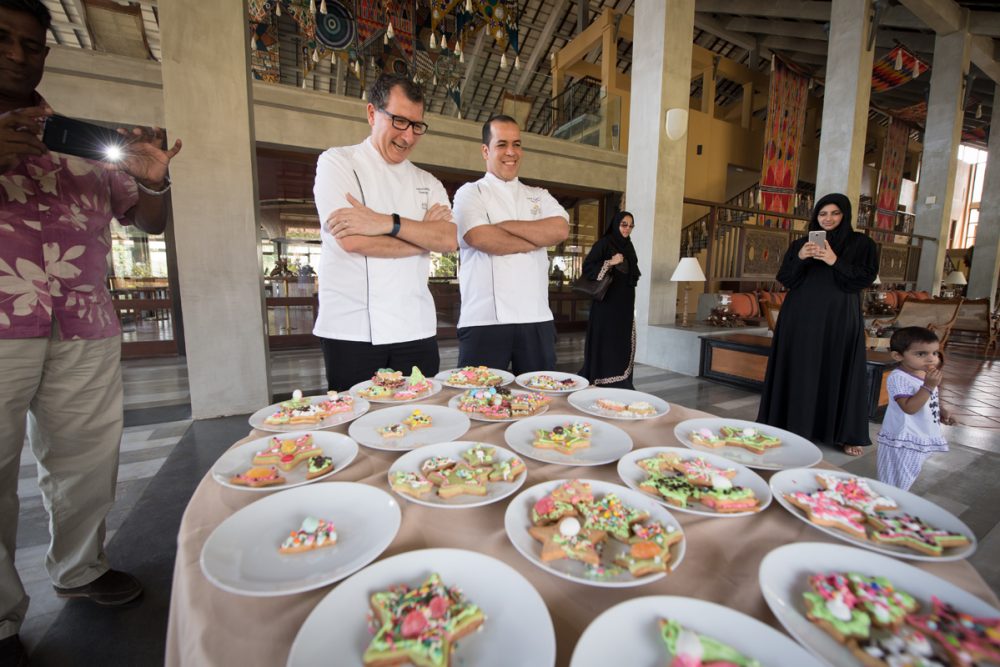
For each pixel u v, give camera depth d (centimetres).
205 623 45
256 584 49
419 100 135
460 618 44
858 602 46
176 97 275
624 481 77
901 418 178
